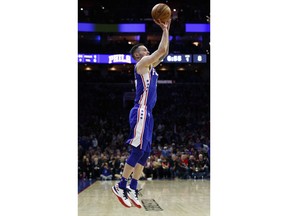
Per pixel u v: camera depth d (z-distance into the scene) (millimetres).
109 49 19516
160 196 9742
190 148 16422
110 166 14703
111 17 19719
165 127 20031
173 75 21422
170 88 21406
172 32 19500
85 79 21250
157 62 3947
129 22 19781
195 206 8070
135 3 19766
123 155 15188
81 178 14805
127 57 19344
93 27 19625
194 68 21328
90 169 14758
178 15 19641
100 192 10727
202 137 17984
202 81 21266
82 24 19531
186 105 21109
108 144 17969
